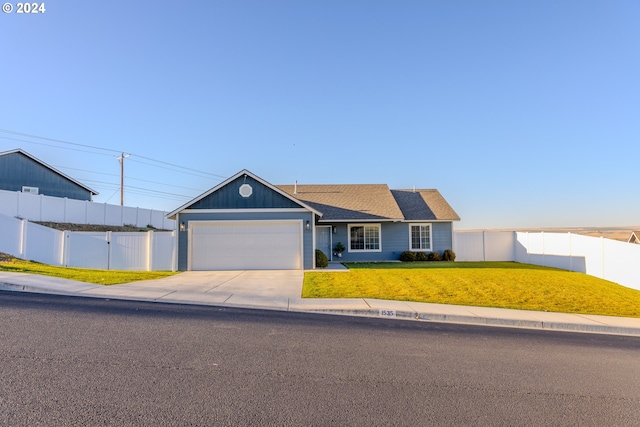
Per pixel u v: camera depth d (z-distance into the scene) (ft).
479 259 82.99
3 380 15.11
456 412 14.12
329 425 12.76
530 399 15.55
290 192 88.12
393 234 80.43
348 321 28.60
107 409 13.14
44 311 26.32
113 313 26.86
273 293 38.65
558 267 68.69
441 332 26.55
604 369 19.76
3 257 50.03
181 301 33.40
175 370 16.92
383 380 16.96
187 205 62.59
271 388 15.53
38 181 102.06
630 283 51.49
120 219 97.71
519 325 30.73
